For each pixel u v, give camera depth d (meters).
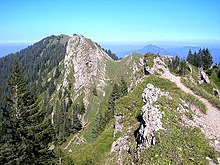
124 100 50.66
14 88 32.22
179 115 33.28
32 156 30.73
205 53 124.31
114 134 46.56
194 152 26.16
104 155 42.72
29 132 30.39
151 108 31.30
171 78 59.72
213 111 43.44
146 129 29.77
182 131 29.11
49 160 34.00
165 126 28.92
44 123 32.06
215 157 26.88
